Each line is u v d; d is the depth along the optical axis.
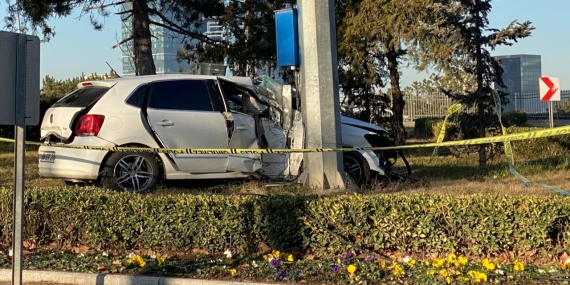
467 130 12.56
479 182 9.55
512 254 5.58
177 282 5.38
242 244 6.05
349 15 20.02
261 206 5.98
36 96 4.61
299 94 9.25
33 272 5.67
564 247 5.46
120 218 6.24
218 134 8.72
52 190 6.58
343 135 9.31
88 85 8.74
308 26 8.46
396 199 5.81
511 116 26.89
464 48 11.56
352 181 8.57
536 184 8.63
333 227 5.87
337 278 5.31
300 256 5.96
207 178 8.73
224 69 9.87
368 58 20.78
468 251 5.64
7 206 6.57
